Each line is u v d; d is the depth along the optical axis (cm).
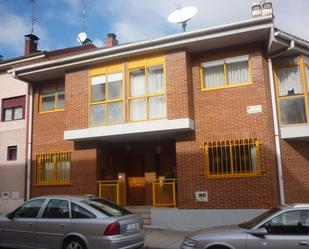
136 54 1400
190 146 1334
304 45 1259
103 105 1445
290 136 1261
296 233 681
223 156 1289
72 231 834
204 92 1355
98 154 1521
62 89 1666
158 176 1592
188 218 1286
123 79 1422
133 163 1669
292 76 1296
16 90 1808
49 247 858
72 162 1546
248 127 1271
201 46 1338
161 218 1324
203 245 720
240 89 1305
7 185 1730
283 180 1239
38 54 1833
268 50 1277
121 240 805
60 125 1628
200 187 1293
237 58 1330
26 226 900
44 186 1611
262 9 1389
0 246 936
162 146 1599
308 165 1292
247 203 1223
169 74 1343
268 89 1291
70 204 877
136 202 1627
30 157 1675
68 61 1503
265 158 1228
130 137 1471
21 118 1769
